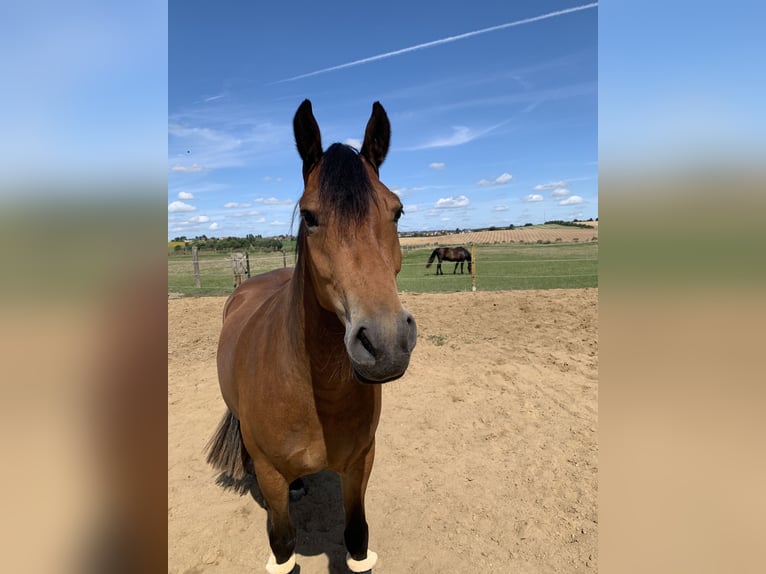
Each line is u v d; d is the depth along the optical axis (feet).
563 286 42.34
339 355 6.20
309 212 5.67
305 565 8.96
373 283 5.08
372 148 6.83
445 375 18.75
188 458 13.04
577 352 21.15
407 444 13.34
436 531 9.71
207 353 22.93
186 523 10.20
